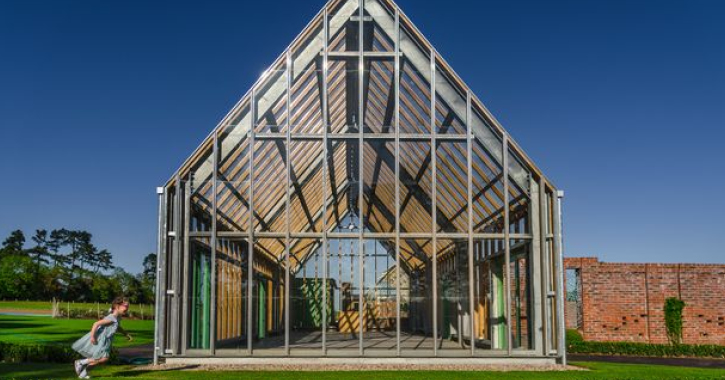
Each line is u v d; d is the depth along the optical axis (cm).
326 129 1330
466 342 1307
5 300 5938
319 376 1075
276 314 1336
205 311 1317
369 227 1404
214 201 1312
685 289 1964
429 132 1356
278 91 1352
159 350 1265
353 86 1415
